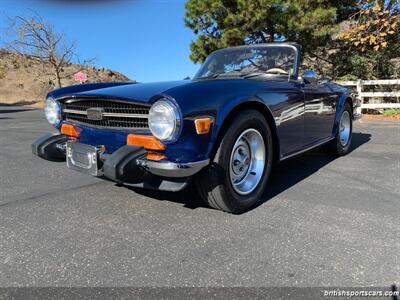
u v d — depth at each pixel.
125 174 2.47
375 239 2.42
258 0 10.05
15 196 3.46
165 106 2.40
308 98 3.75
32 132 8.49
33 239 2.51
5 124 10.66
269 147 3.10
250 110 2.89
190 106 2.44
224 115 2.61
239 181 2.93
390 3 9.98
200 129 2.48
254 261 2.17
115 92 2.81
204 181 2.73
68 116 3.26
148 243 2.43
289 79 3.62
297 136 3.61
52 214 2.97
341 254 2.23
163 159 2.51
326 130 4.37
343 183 3.73
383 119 9.48
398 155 5.05
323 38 10.86
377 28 10.45
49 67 37.03
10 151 5.89
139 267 2.12
